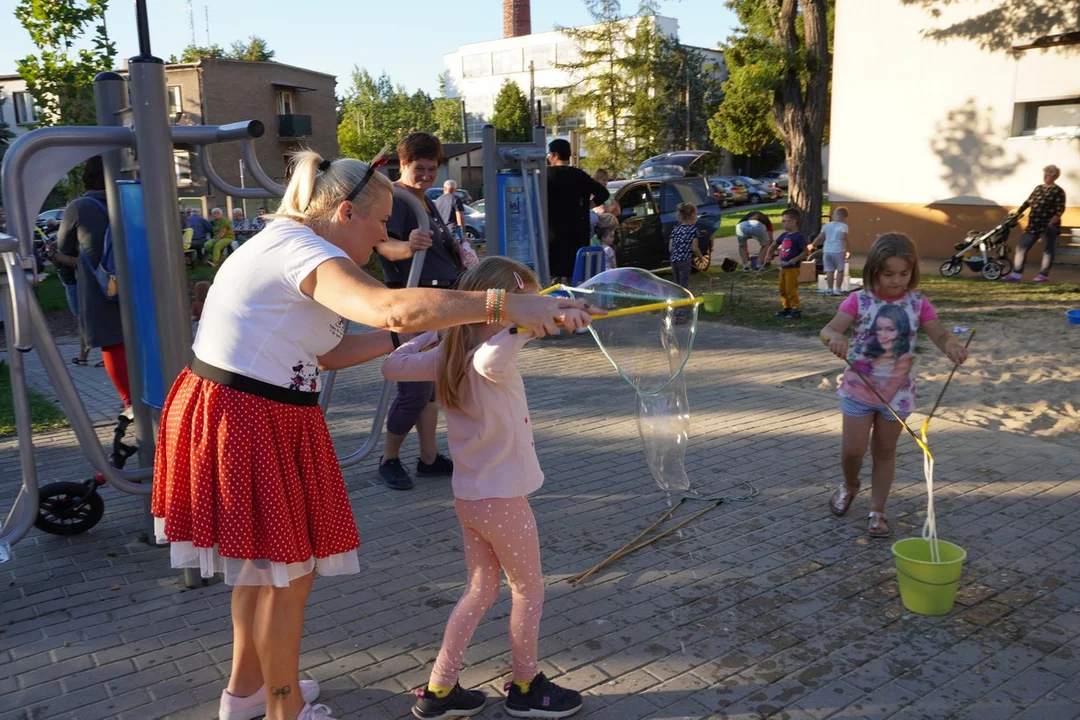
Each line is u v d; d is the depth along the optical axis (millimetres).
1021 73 12328
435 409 4887
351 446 5605
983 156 12984
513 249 9250
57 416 6582
